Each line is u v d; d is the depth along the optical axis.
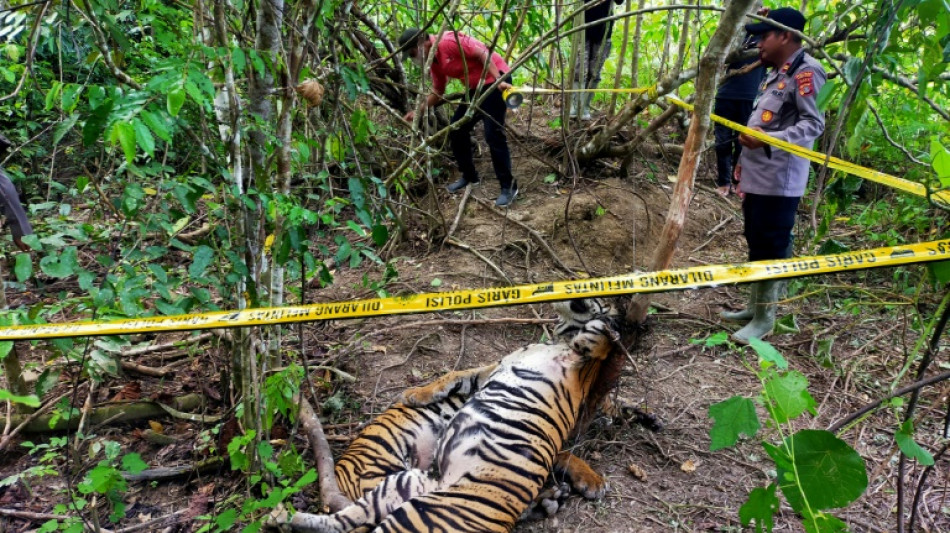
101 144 3.08
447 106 6.16
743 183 3.68
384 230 2.43
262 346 2.63
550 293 1.86
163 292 2.19
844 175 2.87
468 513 2.17
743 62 5.17
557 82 6.96
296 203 2.29
